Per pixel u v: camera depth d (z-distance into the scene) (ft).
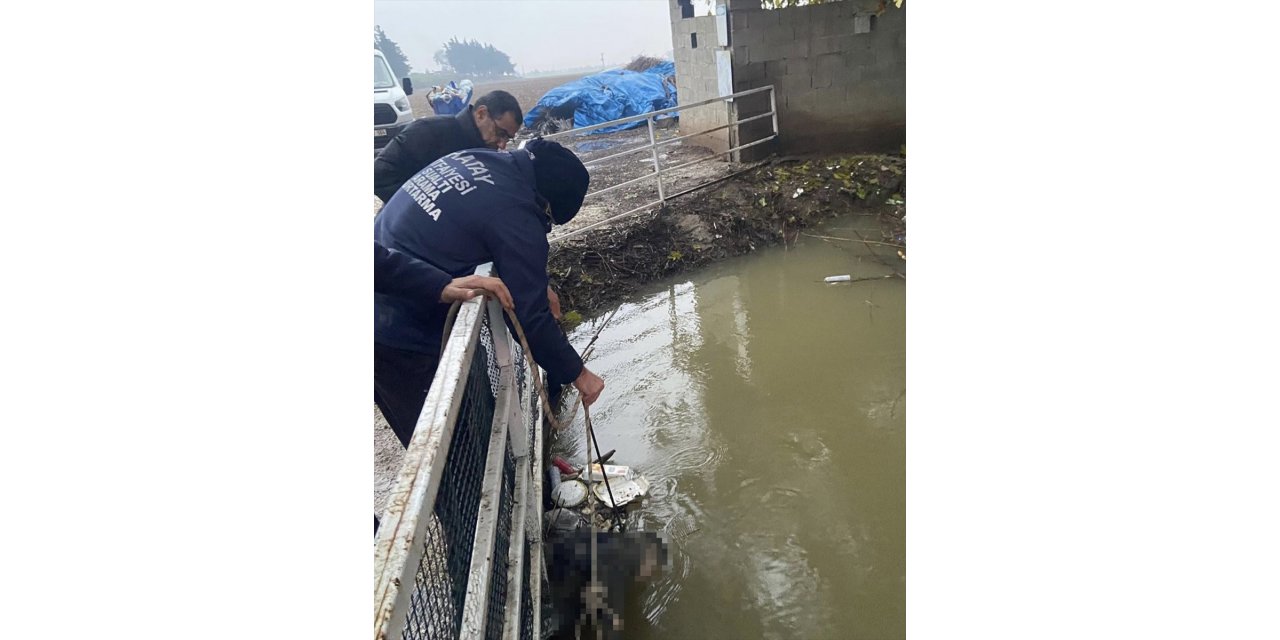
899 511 8.66
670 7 24.02
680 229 17.01
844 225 17.66
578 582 7.37
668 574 7.84
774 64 19.67
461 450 4.36
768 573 7.88
